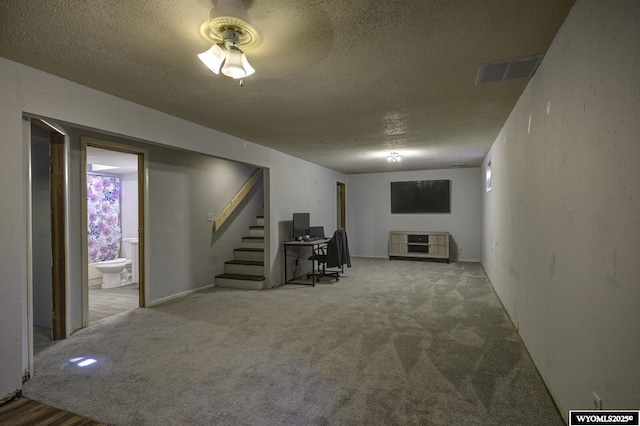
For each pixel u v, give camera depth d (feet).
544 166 7.22
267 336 10.44
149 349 9.53
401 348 9.40
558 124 6.25
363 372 8.03
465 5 5.28
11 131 6.97
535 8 5.42
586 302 5.08
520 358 8.67
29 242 8.04
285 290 16.69
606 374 4.46
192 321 11.97
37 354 9.25
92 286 18.39
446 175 25.96
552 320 6.77
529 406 6.55
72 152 11.32
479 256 25.18
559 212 6.27
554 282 6.63
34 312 11.75
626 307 3.93
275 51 6.75
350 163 22.30
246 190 20.15
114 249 21.63
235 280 17.39
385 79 8.29
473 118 11.77
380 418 6.22
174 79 8.14
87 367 8.44
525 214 9.14
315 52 6.82
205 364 8.55
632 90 3.74
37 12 5.33
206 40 6.29
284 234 18.49
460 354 8.96
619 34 4.02
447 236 24.50
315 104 10.10
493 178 16.06
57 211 10.46
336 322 11.69
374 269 22.27
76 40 6.25
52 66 7.33
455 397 6.89
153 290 14.38
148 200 14.28
